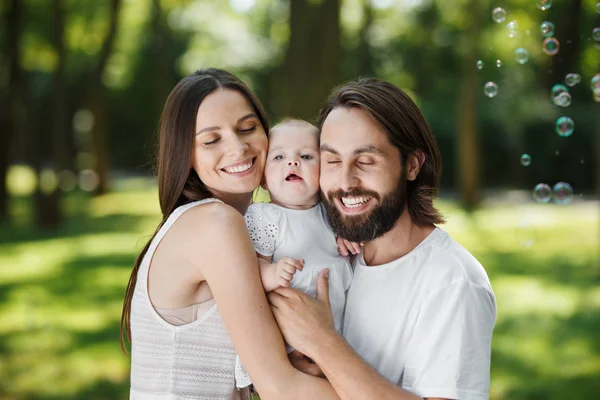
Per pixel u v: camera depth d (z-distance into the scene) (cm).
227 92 213
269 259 213
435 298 191
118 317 706
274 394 185
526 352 575
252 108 220
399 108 201
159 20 1975
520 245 1084
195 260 198
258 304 191
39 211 1343
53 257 1055
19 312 733
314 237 215
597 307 709
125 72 2420
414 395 181
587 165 1931
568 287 804
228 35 2664
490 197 1808
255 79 2661
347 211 201
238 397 212
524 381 509
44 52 1806
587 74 815
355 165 198
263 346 188
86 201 1816
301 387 185
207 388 205
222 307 193
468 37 1529
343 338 194
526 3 1017
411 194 209
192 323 202
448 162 2136
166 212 214
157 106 2036
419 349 190
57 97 1383
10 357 582
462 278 189
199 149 211
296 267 193
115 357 578
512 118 1972
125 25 2086
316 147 219
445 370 184
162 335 204
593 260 963
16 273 944
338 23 958
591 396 476
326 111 211
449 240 202
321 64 959
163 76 2020
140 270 210
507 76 1862
